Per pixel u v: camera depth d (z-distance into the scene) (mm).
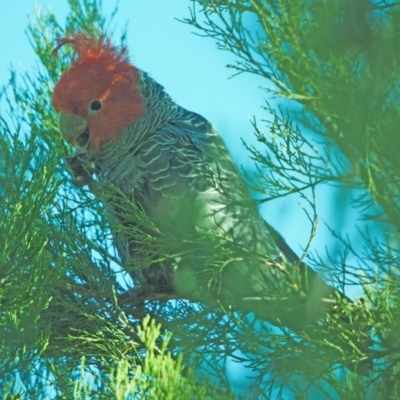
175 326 10953
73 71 14305
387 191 7660
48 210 11758
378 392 8758
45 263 9734
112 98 14086
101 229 12859
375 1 7711
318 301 9133
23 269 9727
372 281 8758
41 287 9609
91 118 14062
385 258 8102
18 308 9500
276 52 8055
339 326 8898
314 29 7574
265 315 9828
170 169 13312
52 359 10992
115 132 13945
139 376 7785
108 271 12219
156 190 13234
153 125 13992
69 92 14125
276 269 10414
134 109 14055
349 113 7453
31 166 11031
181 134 13781
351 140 7531
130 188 13453
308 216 10000
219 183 10438
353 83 7465
